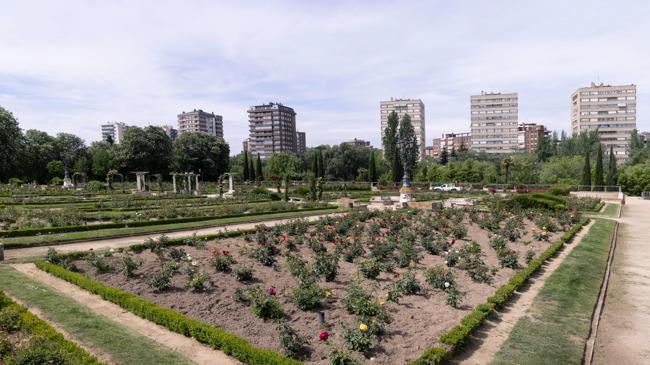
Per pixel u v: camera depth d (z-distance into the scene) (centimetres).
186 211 2614
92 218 2283
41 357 585
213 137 8512
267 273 1120
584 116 11625
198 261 1240
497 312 892
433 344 705
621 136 11344
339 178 8325
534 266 1216
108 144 9881
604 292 1114
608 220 2527
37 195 4188
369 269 1095
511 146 12631
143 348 684
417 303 912
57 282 1079
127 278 1077
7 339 662
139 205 3216
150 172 7531
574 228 1981
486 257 1389
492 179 6500
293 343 663
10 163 5975
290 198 4388
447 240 1609
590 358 717
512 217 2141
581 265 1319
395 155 6488
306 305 854
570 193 4750
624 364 709
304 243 1530
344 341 707
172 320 774
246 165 8575
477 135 12975
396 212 2292
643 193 4697
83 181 6938
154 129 7569
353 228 1802
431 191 5278
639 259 1541
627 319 923
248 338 725
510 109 12575
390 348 687
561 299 988
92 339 712
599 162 5122
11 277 1105
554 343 748
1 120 5597
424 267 1240
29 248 1545
